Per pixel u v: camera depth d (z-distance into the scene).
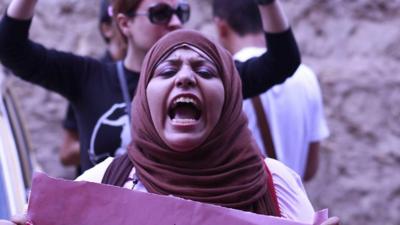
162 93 2.79
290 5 7.42
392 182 7.09
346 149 7.12
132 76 3.91
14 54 3.79
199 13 7.34
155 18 3.91
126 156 2.95
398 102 7.20
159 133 2.81
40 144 7.23
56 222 2.65
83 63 3.94
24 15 3.74
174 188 2.77
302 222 2.57
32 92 7.27
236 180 2.81
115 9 3.99
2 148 4.00
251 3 4.65
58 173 7.23
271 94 4.40
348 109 7.18
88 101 3.89
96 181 2.89
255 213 2.70
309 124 4.55
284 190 2.87
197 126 2.79
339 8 7.41
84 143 3.90
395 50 7.32
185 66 2.81
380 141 7.14
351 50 7.35
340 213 7.09
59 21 7.39
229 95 2.88
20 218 2.64
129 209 2.64
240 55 4.53
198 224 2.60
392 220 7.06
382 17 7.41
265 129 4.37
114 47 5.14
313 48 7.35
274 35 3.83
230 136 2.85
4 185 3.83
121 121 3.83
